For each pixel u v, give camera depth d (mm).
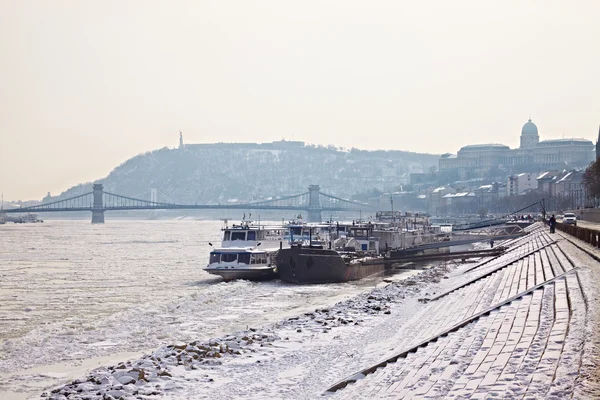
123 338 54719
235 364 35375
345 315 53906
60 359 46750
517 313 33625
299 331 46156
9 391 37469
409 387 24516
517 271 62312
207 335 55531
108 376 33281
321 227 137250
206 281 111062
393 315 52875
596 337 23938
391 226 165000
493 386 21547
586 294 32375
